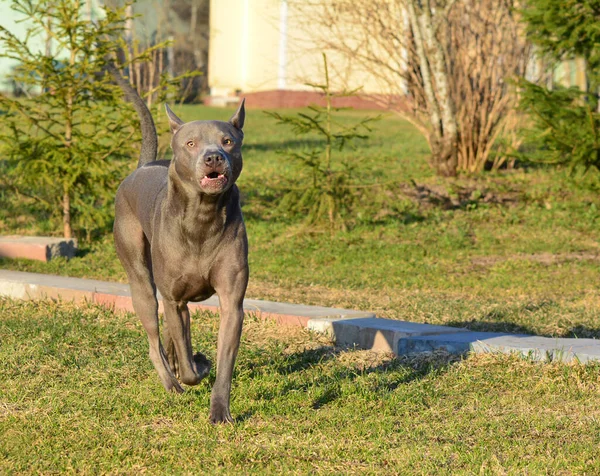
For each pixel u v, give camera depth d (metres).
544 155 13.39
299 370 6.77
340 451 4.93
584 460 4.77
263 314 8.30
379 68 18.81
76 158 12.59
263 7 32.75
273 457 4.87
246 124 27.17
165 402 5.82
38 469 4.68
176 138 5.24
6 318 8.25
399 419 5.56
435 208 15.35
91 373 6.49
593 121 12.82
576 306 9.51
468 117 17.75
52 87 12.50
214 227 5.30
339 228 13.85
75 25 12.23
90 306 8.75
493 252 12.85
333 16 20.00
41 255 11.64
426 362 6.88
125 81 6.92
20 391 6.02
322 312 8.35
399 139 24.05
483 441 5.12
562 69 23.38
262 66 32.91
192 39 39.59
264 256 12.60
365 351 7.40
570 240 13.45
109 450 4.92
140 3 32.91
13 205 14.27
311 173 13.89
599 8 12.86
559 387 6.11
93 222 13.20
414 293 10.47
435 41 17.00
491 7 17.56
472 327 8.38
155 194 5.82
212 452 4.90
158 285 5.54
